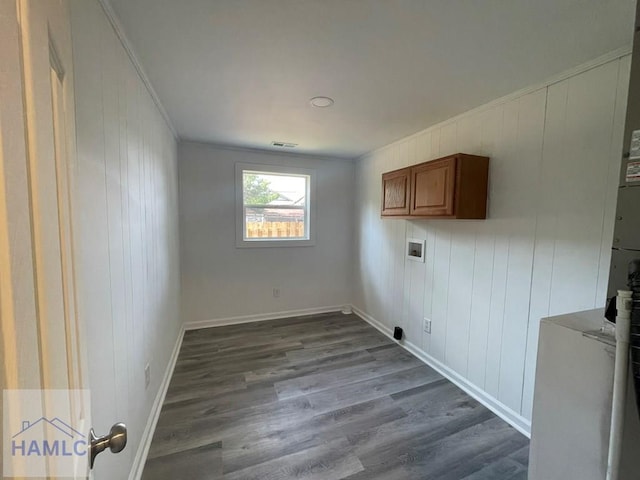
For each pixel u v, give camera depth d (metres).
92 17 1.04
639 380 0.75
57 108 0.50
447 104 2.09
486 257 2.10
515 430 1.83
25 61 0.36
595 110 1.49
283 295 3.84
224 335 3.24
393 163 3.19
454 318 2.38
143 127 1.73
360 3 1.14
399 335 3.05
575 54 1.45
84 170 0.96
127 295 1.39
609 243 1.46
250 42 1.40
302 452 1.62
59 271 0.46
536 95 1.76
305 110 2.24
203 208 3.36
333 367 2.57
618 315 0.77
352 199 4.10
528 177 1.81
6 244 0.30
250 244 3.62
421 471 1.52
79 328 0.60
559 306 1.66
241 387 2.25
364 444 1.69
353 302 4.14
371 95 1.96
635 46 0.82
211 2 1.14
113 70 1.25
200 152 3.30
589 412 0.88
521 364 1.86
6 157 0.31
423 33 1.32
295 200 3.89
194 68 1.64
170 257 2.62
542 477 1.00
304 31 1.32
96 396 1.03
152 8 1.17
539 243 1.76
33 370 0.35
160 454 1.59
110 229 1.19
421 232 2.76
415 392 2.21
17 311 0.32
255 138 3.04
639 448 0.76
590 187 1.52
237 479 1.44
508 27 1.26
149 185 1.87
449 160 2.06
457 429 1.83
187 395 2.14
